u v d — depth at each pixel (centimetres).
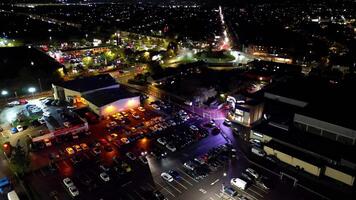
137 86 10875
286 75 11312
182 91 10275
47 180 5675
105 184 5581
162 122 7981
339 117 6525
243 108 7744
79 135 7356
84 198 5212
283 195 5253
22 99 9619
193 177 5769
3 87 9981
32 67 11450
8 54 12256
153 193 5297
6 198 5141
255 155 6462
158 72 11950
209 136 7312
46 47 15762
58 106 9019
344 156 5694
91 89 9175
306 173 5784
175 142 6969
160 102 9356
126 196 5266
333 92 8556
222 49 16788
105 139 7162
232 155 6425
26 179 5688
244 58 15138
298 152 6091
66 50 15100
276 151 6212
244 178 5678
